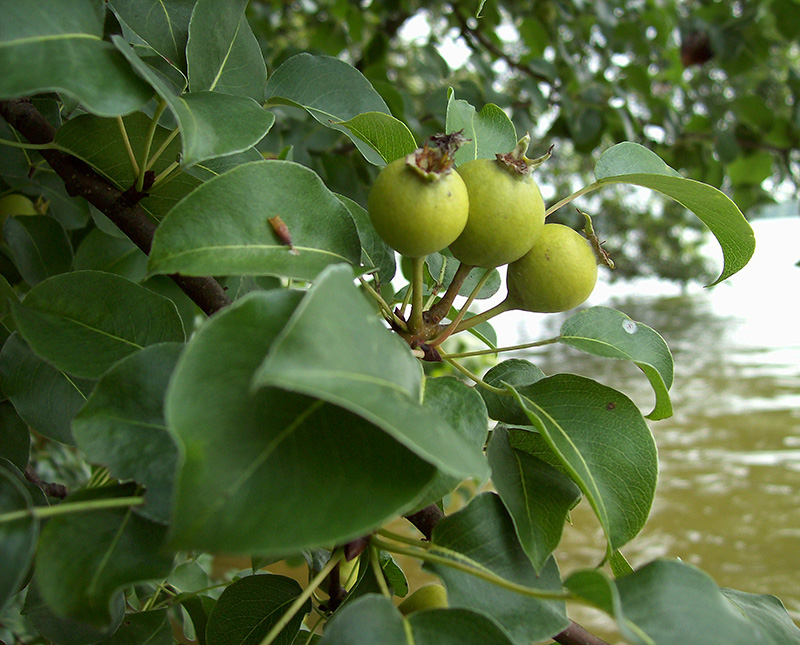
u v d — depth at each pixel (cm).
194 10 20
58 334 18
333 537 12
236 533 11
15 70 14
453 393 16
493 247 17
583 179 164
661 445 143
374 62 67
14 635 38
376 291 20
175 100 16
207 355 13
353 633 14
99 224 28
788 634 19
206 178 22
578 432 18
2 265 31
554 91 72
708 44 83
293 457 12
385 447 13
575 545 98
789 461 131
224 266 16
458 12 72
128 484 16
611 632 77
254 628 21
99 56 15
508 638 14
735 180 83
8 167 29
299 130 47
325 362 12
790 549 96
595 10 77
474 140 23
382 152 23
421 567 16
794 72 83
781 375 204
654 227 304
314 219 17
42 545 14
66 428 23
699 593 16
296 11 93
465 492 52
